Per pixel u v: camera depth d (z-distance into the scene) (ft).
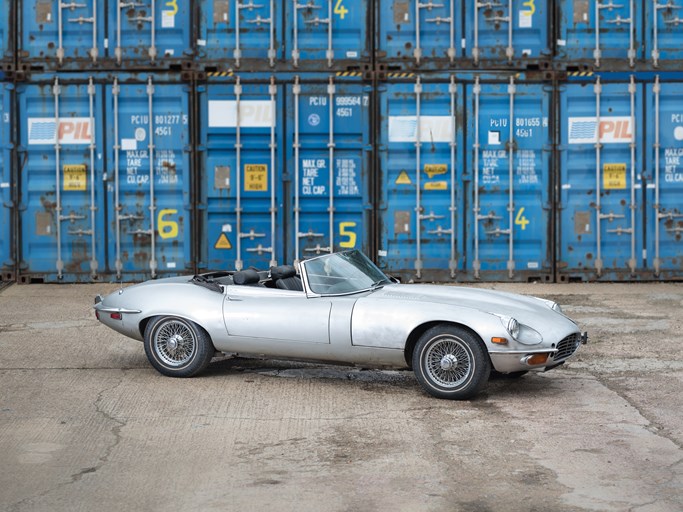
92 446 21.30
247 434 22.27
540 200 48.37
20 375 28.81
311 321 26.66
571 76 48.14
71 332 36.17
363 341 26.13
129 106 48.06
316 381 28.07
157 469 19.58
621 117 48.29
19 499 17.76
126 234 48.39
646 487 18.28
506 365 24.93
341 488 18.29
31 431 22.53
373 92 47.98
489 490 18.15
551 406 24.84
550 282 48.73
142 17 47.75
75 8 47.85
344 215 48.39
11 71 47.83
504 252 48.57
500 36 48.03
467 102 48.08
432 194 48.34
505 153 48.26
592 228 48.60
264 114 48.06
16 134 48.11
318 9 47.80
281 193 48.34
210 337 27.91
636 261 48.65
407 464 19.84
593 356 31.50
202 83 48.01
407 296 26.89
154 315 28.40
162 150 48.16
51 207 48.39
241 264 48.49
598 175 48.21
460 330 25.18
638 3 48.03
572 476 18.98
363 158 48.19
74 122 48.08
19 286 48.01
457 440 21.65
